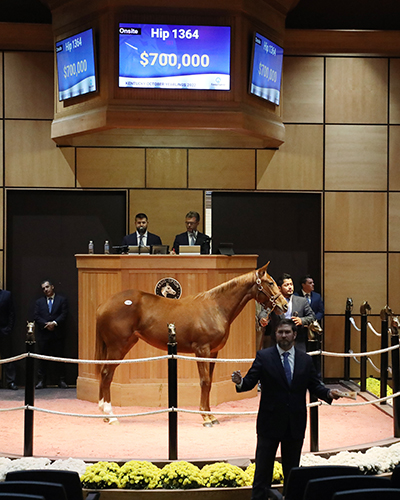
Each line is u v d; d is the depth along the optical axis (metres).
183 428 6.71
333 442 6.22
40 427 6.78
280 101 9.57
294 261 10.12
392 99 10.08
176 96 8.55
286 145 9.97
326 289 10.01
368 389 8.97
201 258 7.79
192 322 6.94
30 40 9.62
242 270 8.16
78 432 6.54
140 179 9.80
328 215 10.02
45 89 9.70
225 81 8.55
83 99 8.83
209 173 9.88
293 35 9.84
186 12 8.48
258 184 9.92
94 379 8.15
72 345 9.80
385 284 10.07
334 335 9.99
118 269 7.89
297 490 3.95
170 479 5.07
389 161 10.08
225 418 7.21
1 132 9.65
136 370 7.81
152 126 8.49
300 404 4.49
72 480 3.89
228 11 8.53
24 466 5.23
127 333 6.98
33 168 9.69
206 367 6.91
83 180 9.74
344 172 10.04
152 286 7.82
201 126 8.53
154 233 9.83
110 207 9.91
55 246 9.85
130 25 8.38
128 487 5.03
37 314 9.43
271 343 9.52
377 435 6.51
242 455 5.65
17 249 9.81
